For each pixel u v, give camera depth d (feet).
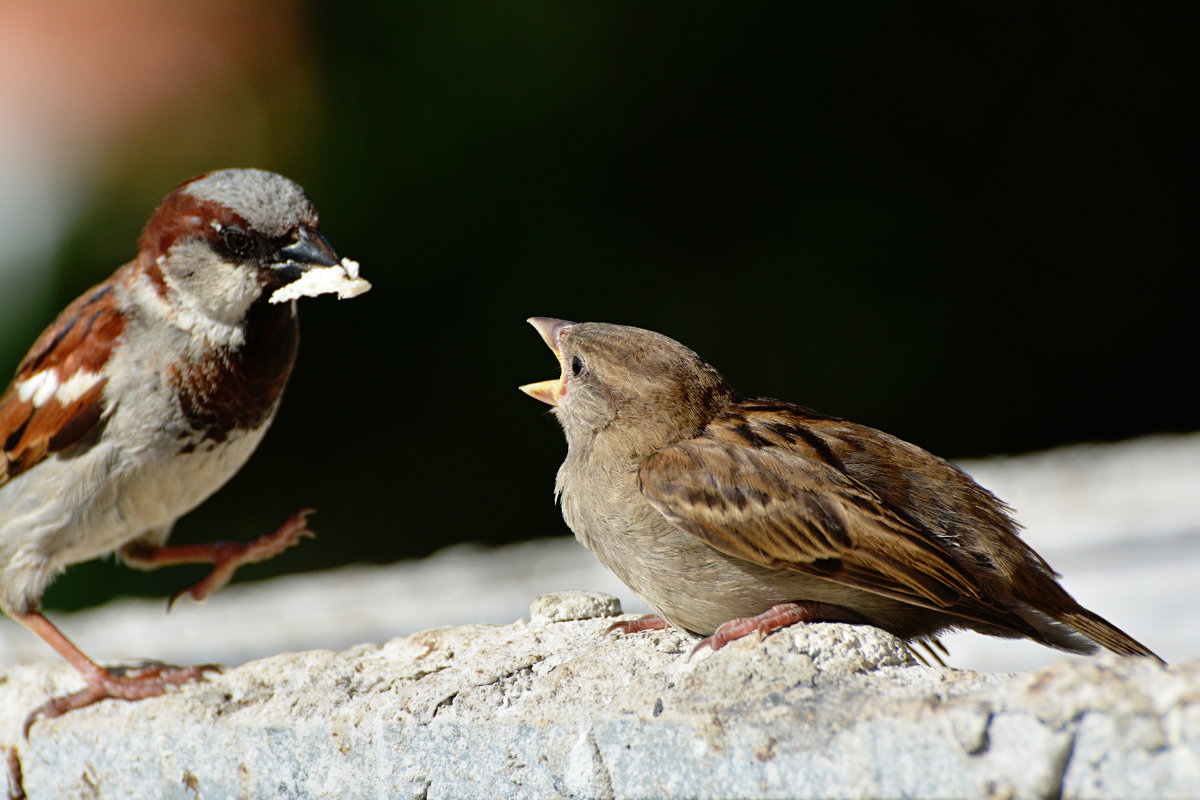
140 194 56.34
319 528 57.26
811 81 63.21
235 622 39.55
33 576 26.68
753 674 15.99
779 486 19.03
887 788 14.14
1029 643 28.89
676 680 16.99
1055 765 13.24
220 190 26.50
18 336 54.13
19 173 55.21
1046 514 39.86
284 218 26.43
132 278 27.22
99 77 55.77
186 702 20.66
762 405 21.44
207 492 28.19
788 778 14.87
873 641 16.76
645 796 16.16
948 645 29.32
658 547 19.71
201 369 26.55
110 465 26.58
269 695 20.38
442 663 19.72
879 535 18.62
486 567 45.83
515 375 58.54
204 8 57.06
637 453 20.36
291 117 58.90
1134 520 36.04
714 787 15.47
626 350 21.02
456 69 60.49
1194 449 52.11
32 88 55.01
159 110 56.80
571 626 20.98
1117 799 12.95
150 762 20.71
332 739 18.89
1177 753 12.78
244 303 26.61
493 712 17.83
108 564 53.16
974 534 19.52
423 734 18.20
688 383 20.86
